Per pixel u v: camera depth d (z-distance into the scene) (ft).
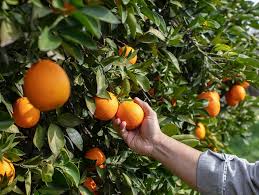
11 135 2.07
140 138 2.45
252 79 3.22
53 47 1.55
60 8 1.62
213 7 3.12
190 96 3.04
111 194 2.57
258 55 3.44
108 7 2.06
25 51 1.90
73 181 2.25
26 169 2.22
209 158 2.34
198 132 3.34
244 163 2.30
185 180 2.38
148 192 2.72
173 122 2.95
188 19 3.09
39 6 1.61
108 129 2.56
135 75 2.45
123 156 2.59
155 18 2.39
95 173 2.56
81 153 2.54
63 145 2.21
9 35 1.65
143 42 2.61
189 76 3.35
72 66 2.22
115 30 2.51
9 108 2.01
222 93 3.68
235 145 7.45
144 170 2.76
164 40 2.68
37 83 1.69
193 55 3.05
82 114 2.39
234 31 3.46
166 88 2.93
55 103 1.72
